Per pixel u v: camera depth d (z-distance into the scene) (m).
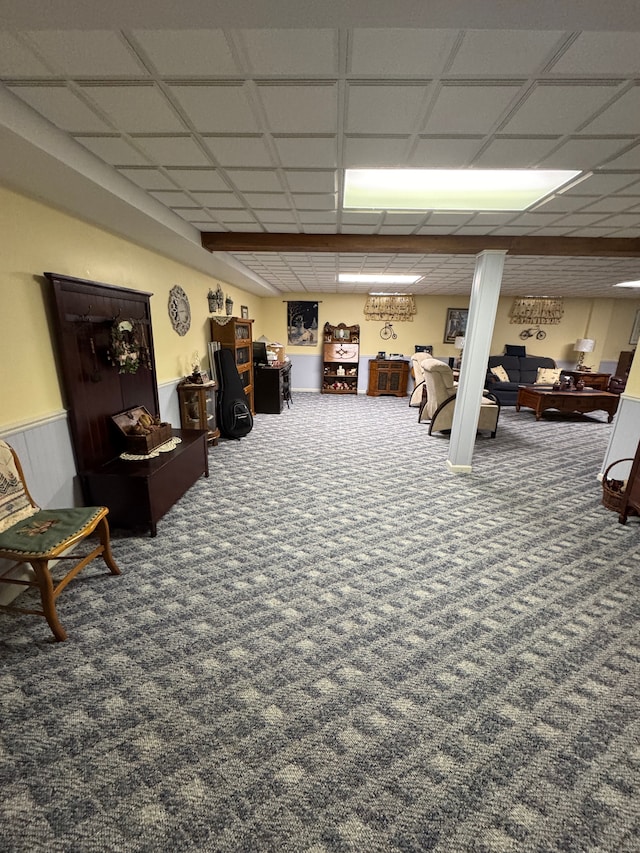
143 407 3.01
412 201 2.43
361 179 2.12
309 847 1.00
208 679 1.48
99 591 1.96
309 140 1.69
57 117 1.50
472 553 2.39
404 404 7.28
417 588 2.05
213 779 1.15
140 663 1.55
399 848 1.01
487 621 1.82
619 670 1.56
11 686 1.43
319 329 8.24
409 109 1.44
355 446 4.59
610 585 2.10
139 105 1.42
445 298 7.96
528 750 1.25
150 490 2.40
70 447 2.31
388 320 8.14
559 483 3.55
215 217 2.80
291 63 1.18
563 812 1.09
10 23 0.91
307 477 3.58
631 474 2.71
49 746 1.23
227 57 1.16
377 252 3.44
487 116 1.48
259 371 6.23
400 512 2.92
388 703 1.40
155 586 2.01
